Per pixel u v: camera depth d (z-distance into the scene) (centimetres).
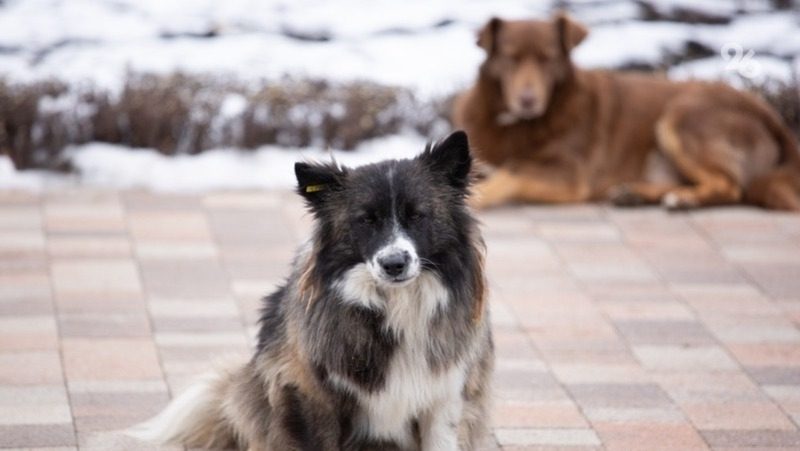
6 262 1023
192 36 1597
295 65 1519
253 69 1497
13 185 1230
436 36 1628
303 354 648
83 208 1176
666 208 1241
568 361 863
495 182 1241
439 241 654
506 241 1134
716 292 1012
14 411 754
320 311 648
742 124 1280
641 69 1563
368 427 673
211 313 930
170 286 984
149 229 1123
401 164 664
